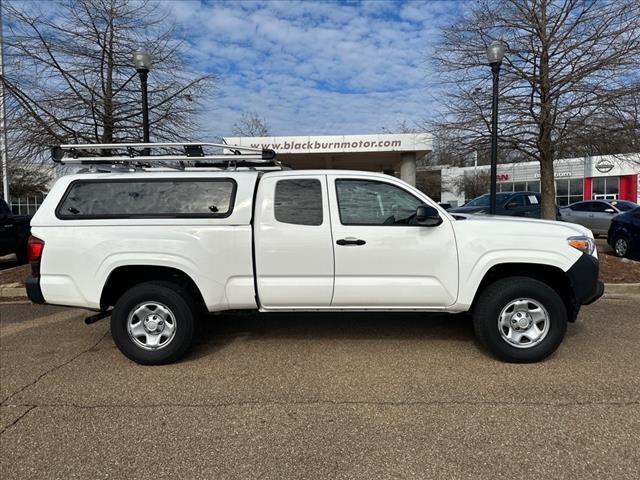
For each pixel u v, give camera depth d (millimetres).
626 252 10977
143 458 2932
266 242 4441
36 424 3381
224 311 4699
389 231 4418
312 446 3035
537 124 9125
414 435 3146
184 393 3873
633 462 2781
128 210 4508
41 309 6961
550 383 3930
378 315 6172
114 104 9516
